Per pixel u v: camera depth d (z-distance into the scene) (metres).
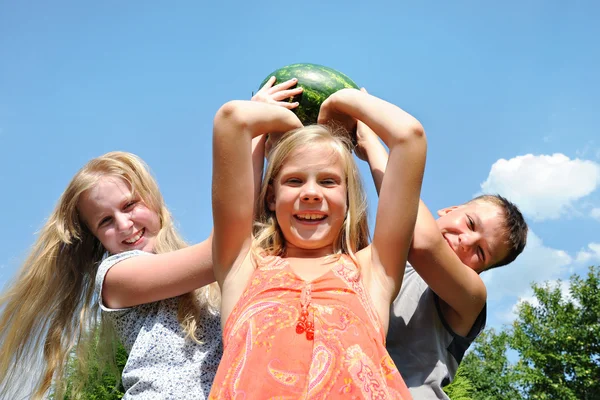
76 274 3.70
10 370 3.67
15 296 3.65
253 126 2.88
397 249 2.81
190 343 3.19
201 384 3.07
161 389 3.01
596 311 22.30
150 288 3.14
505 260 4.05
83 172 3.49
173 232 3.59
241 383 2.34
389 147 2.90
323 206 2.89
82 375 3.77
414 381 3.34
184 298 3.28
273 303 2.56
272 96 3.39
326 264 2.82
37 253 3.62
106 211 3.42
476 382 24.84
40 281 3.62
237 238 2.85
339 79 3.54
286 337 2.44
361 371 2.37
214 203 2.83
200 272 3.08
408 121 2.87
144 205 3.50
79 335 3.70
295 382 2.34
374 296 2.78
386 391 2.37
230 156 2.81
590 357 22.03
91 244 3.72
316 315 2.50
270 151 3.19
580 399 21.95
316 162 2.91
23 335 3.66
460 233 3.85
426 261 3.11
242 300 2.65
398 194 2.81
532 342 23.28
